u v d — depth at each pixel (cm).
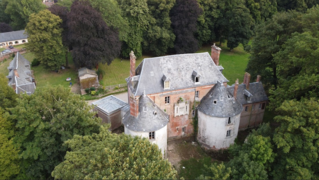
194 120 5112
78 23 7288
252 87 5625
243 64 9631
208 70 4988
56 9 8512
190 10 9512
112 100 5928
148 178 2873
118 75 8594
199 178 3194
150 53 10744
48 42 7888
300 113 3450
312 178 3266
